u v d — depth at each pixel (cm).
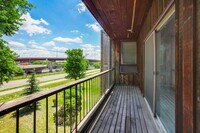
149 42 367
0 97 992
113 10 347
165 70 232
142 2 303
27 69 2308
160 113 267
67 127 440
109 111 352
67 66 1600
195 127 108
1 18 661
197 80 105
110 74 637
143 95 489
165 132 226
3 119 474
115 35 661
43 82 1667
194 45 108
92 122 278
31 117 538
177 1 146
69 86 186
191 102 113
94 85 383
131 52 751
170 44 201
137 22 455
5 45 717
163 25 240
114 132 247
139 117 313
